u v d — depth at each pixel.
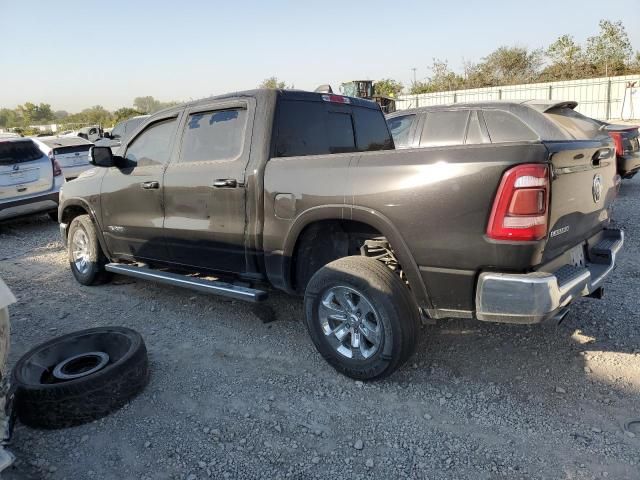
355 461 2.68
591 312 4.30
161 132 4.62
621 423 2.88
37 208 9.03
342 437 2.87
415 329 3.21
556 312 2.85
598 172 3.43
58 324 4.69
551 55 36.72
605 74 33.50
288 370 3.64
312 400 3.25
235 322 4.53
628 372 3.39
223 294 4.08
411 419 3.01
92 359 3.55
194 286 4.30
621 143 8.88
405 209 3.04
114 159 4.93
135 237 4.89
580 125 7.07
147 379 3.47
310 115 4.17
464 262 2.91
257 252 3.85
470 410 3.07
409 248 3.08
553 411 3.02
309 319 3.55
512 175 2.70
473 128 7.01
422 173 2.99
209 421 3.06
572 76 34.84
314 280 3.48
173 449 2.81
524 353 3.71
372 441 2.83
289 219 3.59
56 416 2.98
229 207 3.95
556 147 2.81
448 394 3.25
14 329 4.61
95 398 3.06
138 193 4.71
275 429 2.96
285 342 4.09
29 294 5.58
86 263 5.66
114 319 4.74
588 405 3.06
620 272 5.30
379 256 3.61
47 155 9.25
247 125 3.93
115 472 2.65
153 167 4.61
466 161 2.84
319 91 4.45
